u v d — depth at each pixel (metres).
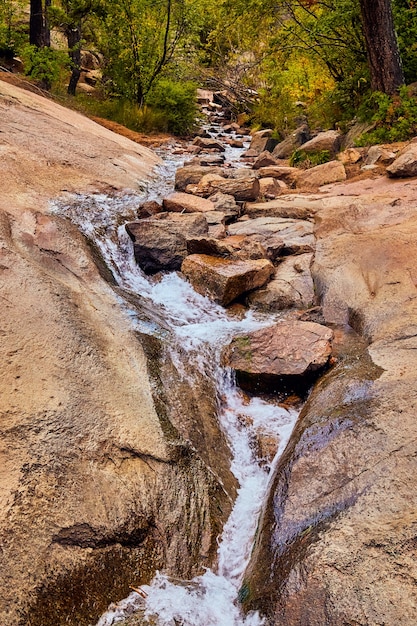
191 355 3.98
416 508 2.29
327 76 14.36
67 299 3.57
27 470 2.49
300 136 12.15
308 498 2.62
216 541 2.80
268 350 4.05
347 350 3.94
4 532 2.26
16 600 2.13
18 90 8.64
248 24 14.81
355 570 2.12
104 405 2.99
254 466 3.39
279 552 2.45
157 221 5.55
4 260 3.49
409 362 3.30
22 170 5.72
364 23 10.15
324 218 6.10
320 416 3.13
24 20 16.17
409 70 11.16
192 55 16.16
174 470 2.92
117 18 13.63
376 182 7.57
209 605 2.44
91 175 6.70
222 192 7.26
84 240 4.89
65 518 2.43
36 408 2.74
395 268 4.57
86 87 16.84
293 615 2.11
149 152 9.80
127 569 2.48
